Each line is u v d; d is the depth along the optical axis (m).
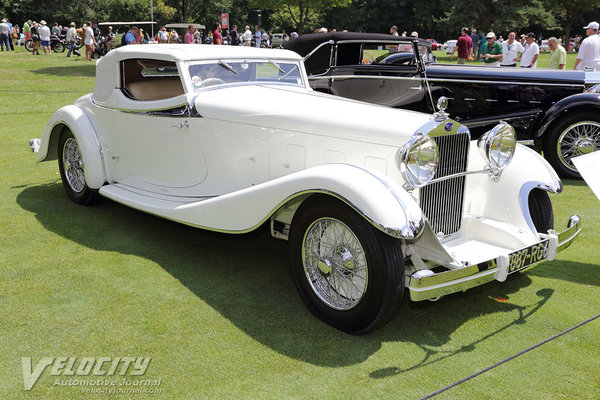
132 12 53.41
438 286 2.62
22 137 8.10
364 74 7.19
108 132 4.50
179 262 3.79
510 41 11.50
